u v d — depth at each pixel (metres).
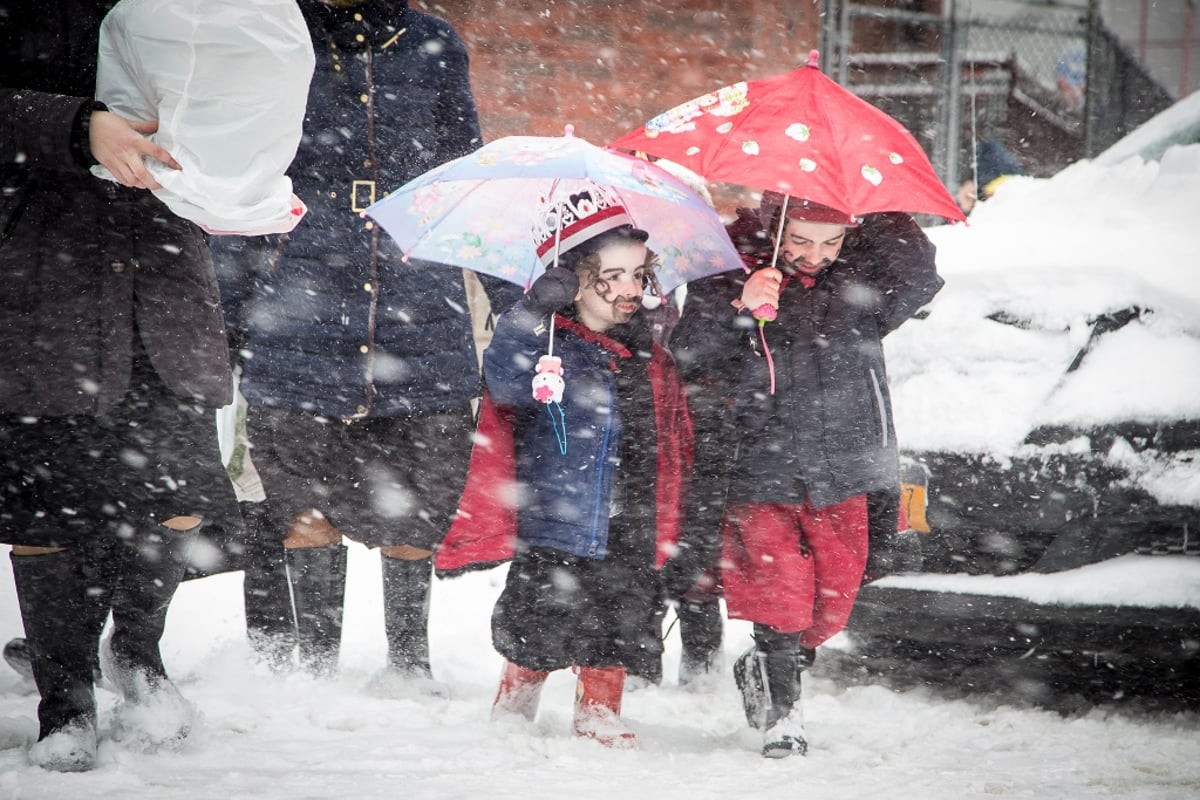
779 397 7.31
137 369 6.00
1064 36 25.73
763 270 7.24
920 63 22.88
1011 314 8.39
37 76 5.84
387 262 8.60
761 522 7.25
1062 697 8.67
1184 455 7.86
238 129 5.71
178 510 6.09
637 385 7.22
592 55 19.25
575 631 7.00
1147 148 12.00
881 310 7.62
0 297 5.72
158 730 6.08
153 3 5.61
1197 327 8.08
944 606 8.25
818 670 9.47
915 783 6.19
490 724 7.18
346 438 8.59
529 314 6.88
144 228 5.99
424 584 8.59
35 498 5.82
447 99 8.86
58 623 5.87
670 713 8.17
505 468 7.17
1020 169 16.92
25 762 5.72
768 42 20.28
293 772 5.79
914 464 8.38
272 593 8.71
